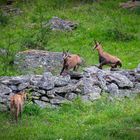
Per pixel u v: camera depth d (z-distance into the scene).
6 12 80.81
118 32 68.19
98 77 42.34
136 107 38.06
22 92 36.91
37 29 72.38
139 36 68.50
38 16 77.44
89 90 40.50
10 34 70.75
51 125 34.66
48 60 52.78
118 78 42.81
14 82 40.22
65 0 84.06
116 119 35.25
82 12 78.31
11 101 35.41
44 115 36.84
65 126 34.31
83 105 38.66
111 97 40.44
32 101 38.94
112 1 83.44
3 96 38.62
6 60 53.91
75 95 40.00
